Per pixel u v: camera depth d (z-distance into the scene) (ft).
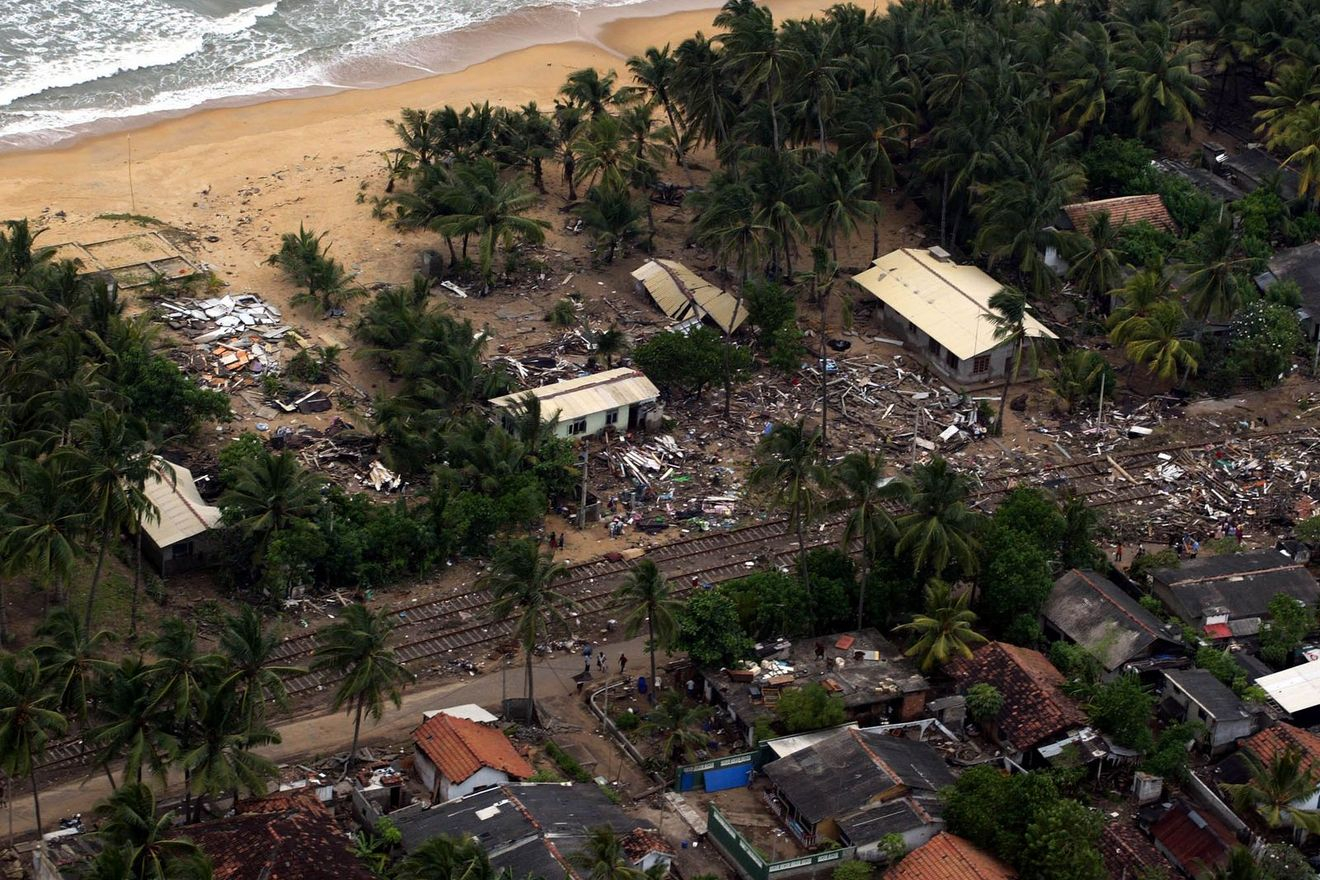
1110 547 404.16
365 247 508.53
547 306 488.02
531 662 350.43
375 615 343.26
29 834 299.17
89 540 362.74
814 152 519.19
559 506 409.08
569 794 308.19
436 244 513.04
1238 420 459.73
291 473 369.30
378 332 447.01
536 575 328.49
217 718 290.97
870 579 366.22
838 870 297.33
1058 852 294.66
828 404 455.63
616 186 509.76
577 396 430.20
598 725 341.82
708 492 418.92
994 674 345.92
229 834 284.61
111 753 289.12
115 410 386.73
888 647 357.61
